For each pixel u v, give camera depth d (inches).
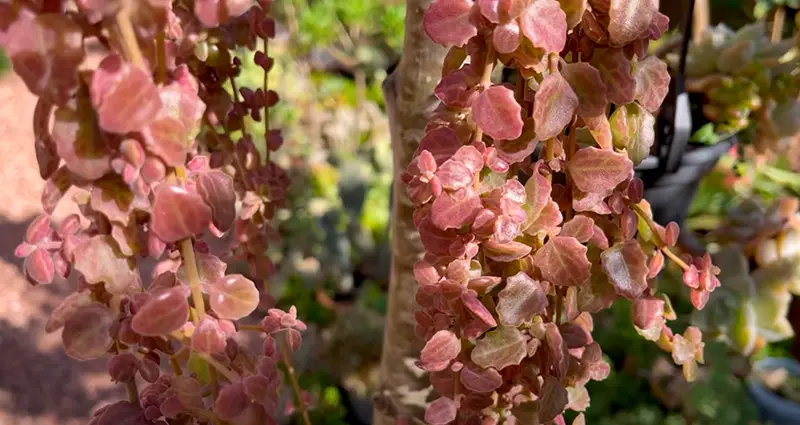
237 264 18.2
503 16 8.5
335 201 40.6
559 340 10.0
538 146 13.9
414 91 13.3
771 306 20.9
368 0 52.8
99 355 9.1
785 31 26.6
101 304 9.2
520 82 9.6
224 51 13.0
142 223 8.8
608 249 10.3
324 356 31.4
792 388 28.1
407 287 15.1
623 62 9.5
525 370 10.7
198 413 9.5
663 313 11.2
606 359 26.8
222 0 7.9
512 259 9.5
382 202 43.0
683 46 15.1
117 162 7.9
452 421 11.2
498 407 11.0
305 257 37.1
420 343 15.4
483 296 10.0
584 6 8.9
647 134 10.2
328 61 56.2
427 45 12.8
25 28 7.3
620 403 26.4
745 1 26.2
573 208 10.4
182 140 8.0
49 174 8.8
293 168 39.6
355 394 30.5
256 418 9.3
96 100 7.5
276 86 48.4
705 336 21.0
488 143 9.8
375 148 46.3
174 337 9.5
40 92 7.5
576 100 9.0
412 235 14.5
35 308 41.4
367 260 39.9
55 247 9.5
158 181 8.3
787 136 19.7
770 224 21.0
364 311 32.4
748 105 18.5
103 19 7.5
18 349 38.4
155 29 7.7
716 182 24.8
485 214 9.0
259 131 42.1
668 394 25.5
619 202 10.4
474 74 9.2
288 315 11.2
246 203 14.2
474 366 10.3
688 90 19.1
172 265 10.4
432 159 9.0
